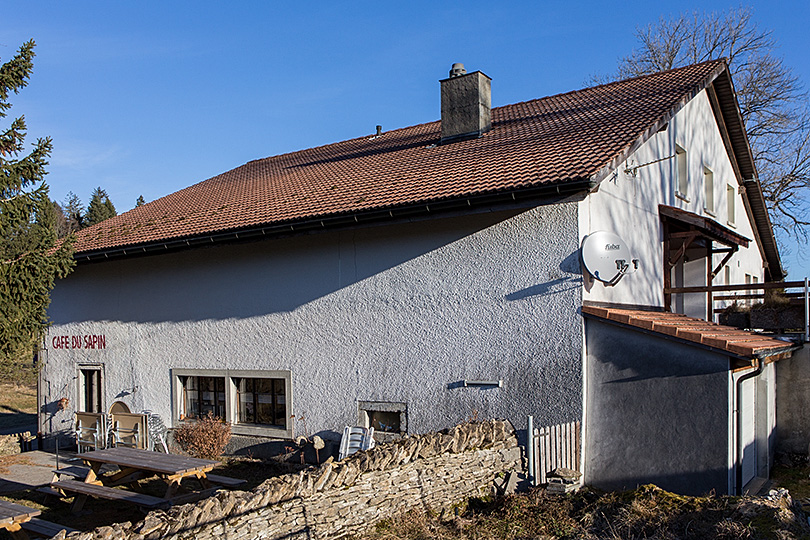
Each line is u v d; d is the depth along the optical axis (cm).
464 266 954
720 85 1441
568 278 866
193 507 568
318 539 639
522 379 898
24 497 964
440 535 681
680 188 1309
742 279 1772
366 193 1049
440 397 965
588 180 800
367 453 718
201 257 1254
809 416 1042
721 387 781
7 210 1146
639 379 833
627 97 1248
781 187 2422
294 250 1133
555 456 834
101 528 534
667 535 623
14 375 2927
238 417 1202
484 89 1284
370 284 1043
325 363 1084
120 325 1370
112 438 1195
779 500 644
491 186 878
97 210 6750
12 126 1150
